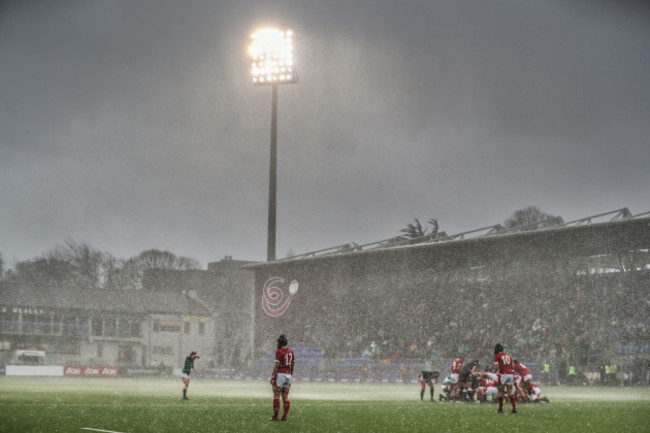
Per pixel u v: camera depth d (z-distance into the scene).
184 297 101.94
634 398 31.64
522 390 26.81
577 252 56.25
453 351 61.03
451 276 67.25
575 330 55.94
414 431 15.73
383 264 67.38
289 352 18.17
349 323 69.38
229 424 16.89
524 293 62.25
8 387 39.53
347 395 34.66
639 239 52.03
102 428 15.84
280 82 76.44
